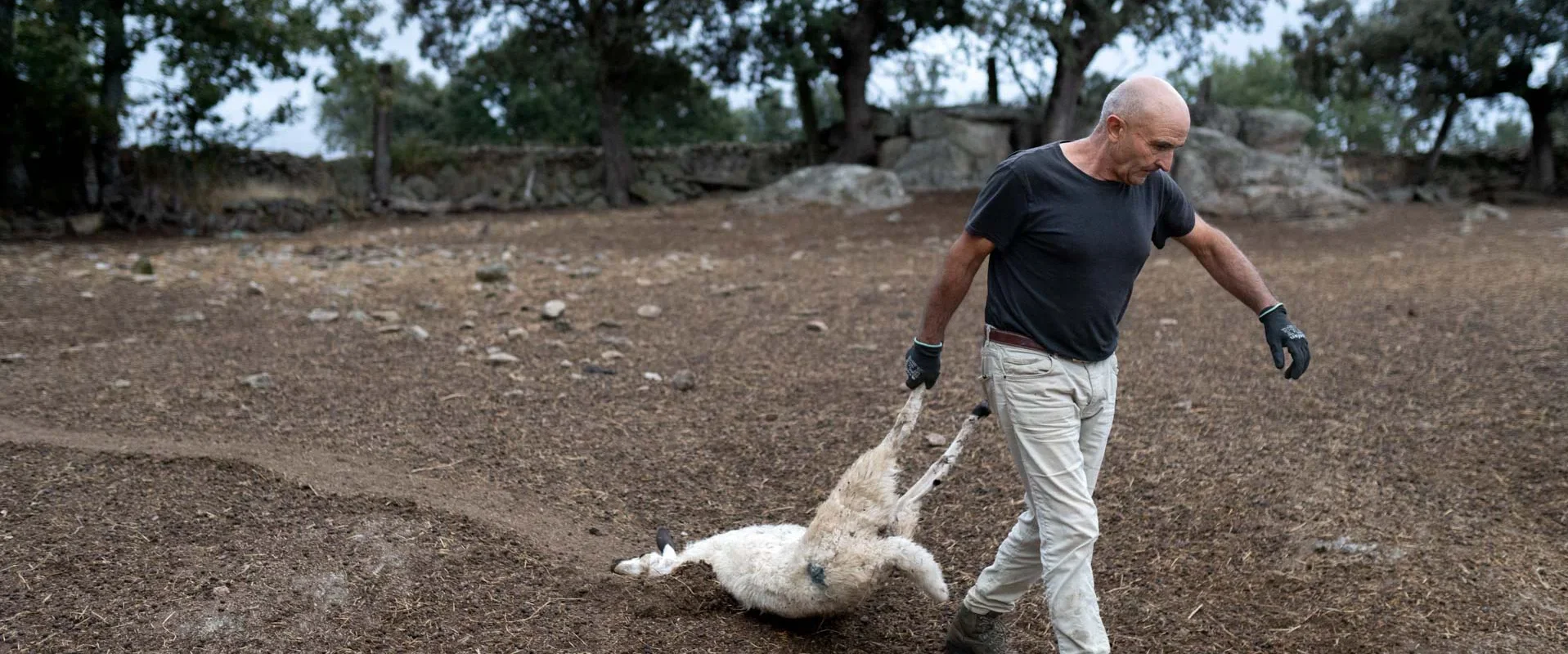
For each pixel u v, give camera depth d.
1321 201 17.78
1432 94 23.17
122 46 15.73
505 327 7.98
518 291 9.83
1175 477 4.65
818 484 4.78
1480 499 4.34
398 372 6.51
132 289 9.57
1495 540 3.95
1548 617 3.38
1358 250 13.81
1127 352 7.04
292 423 5.38
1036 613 3.63
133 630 3.17
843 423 5.56
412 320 8.28
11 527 3.76
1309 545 3.97
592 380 6.42
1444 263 11.49
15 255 12.14
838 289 10.09
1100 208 2.69
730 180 23.39
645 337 7.79
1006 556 3.07
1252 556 3.95
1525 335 6.86
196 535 3.76
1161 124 2.55
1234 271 2.94
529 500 4.50
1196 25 19.25
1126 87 2.63
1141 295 9.52
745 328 8.14
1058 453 2.79
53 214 16.22
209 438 5.03
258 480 4.27
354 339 7.45
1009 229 2.74
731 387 6.33
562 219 18.67
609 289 10.08
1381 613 3.47
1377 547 3.91
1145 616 3.59
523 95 33.47
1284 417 5.43
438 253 13.05
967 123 22.30
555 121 34.00
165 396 5.79
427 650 3.15
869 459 3.21
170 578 3.45
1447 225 16.98
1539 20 21.59
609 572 3.71
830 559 3.12
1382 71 23.09
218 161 18.28
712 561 3.55
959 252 2.82
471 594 3.46
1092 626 2.77
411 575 3.56
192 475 4.30
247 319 8.23
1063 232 2.67
